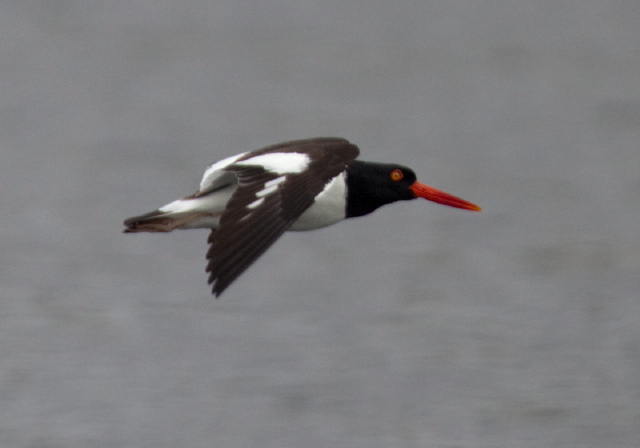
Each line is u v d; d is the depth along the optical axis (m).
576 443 11.57
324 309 15.80
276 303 16.02
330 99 38.09
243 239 7.16
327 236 20.45
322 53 46.69
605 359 13.76
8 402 12.42
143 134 31.66
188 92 38.91
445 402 12.48
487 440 11.63
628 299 16.38
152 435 11.70
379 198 9.55
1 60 43.31
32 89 38.41
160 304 15.85
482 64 44.56
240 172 7.72
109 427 11.85
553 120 34.47
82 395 12.62
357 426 11.91
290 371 13.27
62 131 31.72
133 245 19.48
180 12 54.91
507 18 55.09
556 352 14.01
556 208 23.50
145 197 24.08
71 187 24.69
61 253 18.92
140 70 42.69
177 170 26.94
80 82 40.00
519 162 28.72
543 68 43.53
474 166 28.31
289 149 8.16
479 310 15.82
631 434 11.76
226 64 44.25
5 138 30.53
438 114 35.62
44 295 16.31
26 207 22.72
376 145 31.14
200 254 18.89
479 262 18.92
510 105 37.03
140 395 12.59
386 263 18.80
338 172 7.87
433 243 20.25
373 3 59.09
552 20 54.41
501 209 23.34
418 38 49.97
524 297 16.56
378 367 13.40
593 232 21.16
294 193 7.54
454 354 13.90
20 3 54.91
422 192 9.62
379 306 15.98
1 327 14.80
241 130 32.81
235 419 12.02
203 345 14.14
